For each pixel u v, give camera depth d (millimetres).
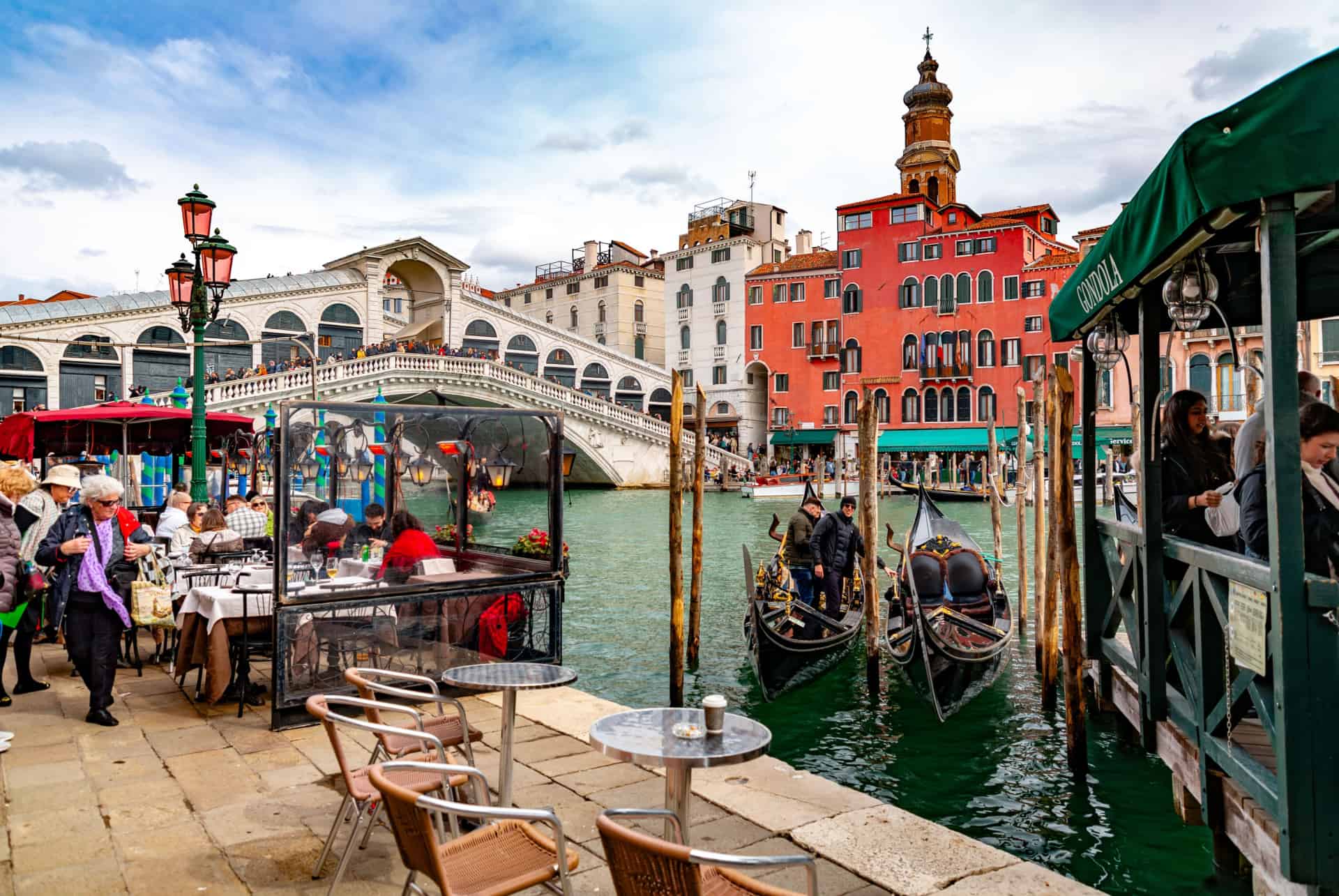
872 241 43562
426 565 6266
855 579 10812
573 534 24578
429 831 2525
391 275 46719
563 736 5539
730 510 32688
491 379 37531
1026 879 3670
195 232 10344
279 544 5594
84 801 4414
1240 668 3707
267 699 6266
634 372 50688
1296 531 3004
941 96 45719
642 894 2330
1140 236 3719
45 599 8133
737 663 10625
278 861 3775
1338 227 4051
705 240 51188
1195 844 5500
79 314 34188
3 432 11547
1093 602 6480
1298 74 2842
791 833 4090
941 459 42094
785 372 46719
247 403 30094
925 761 7203
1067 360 39219
